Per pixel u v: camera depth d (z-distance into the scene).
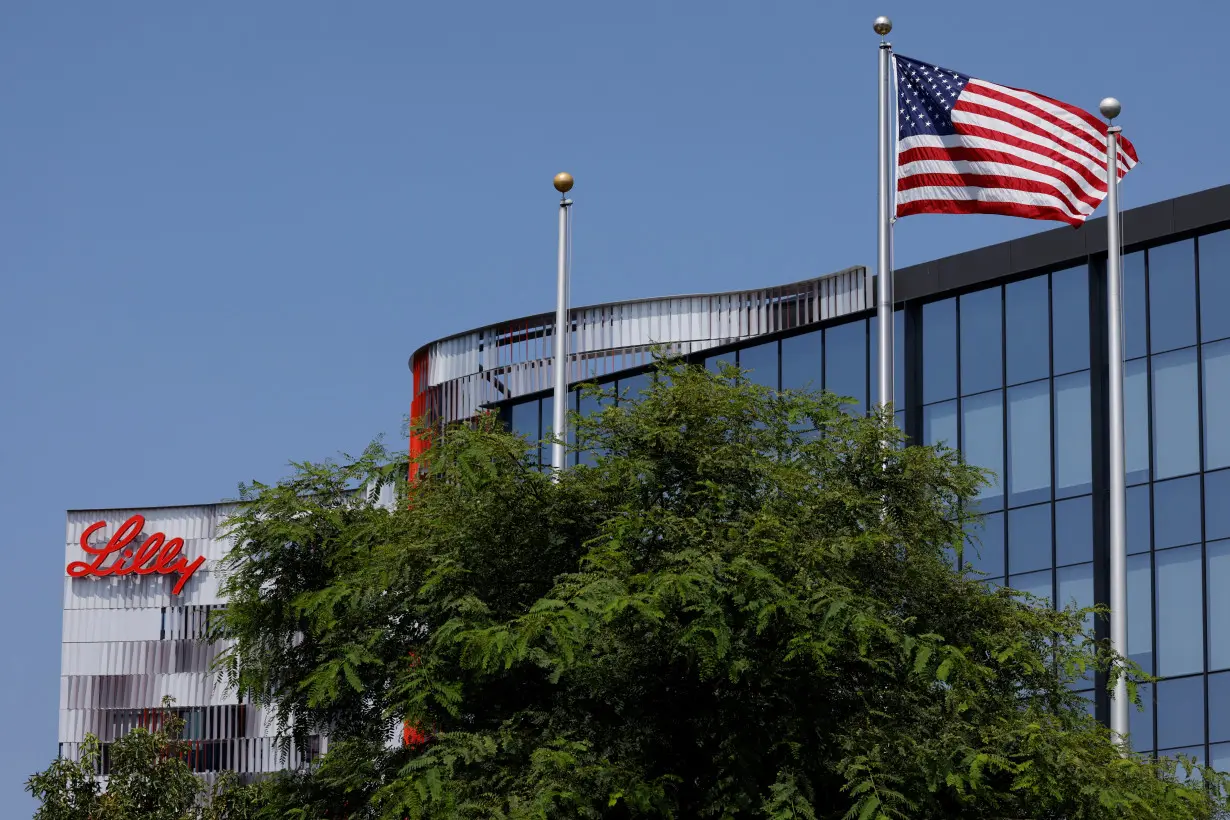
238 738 85.62
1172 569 53.50
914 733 27.66
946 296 58.94
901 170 40.00
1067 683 31.83
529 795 26.55
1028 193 39.47
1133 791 27.55
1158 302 55.25
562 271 40.69
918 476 31.11
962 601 30.52
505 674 28.36
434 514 30.41
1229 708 51.78
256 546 30.45
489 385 63.66
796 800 26.67
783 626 27.19
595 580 27.34
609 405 31.34
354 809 29.02
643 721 28.02
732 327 61.75
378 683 29.09
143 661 89.44
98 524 92.06
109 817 49.81
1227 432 53.28
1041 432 56.31
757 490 29.72
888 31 40.41
